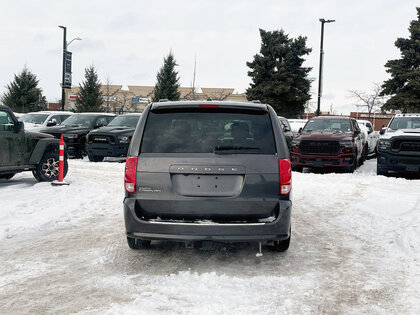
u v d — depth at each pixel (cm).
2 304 368
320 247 547
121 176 1198
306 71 4756
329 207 805
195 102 463
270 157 436
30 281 422
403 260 495
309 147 1325
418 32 3738
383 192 949
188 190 431
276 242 514
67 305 365
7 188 945
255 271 452
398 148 1195
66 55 3509
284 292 394
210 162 429
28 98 5009
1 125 909
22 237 589
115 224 664
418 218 682
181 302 366
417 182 1120
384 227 643
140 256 500
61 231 622
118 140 1538
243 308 355
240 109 451
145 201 436
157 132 447
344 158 1296
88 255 506
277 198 433
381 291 400
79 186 988
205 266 466
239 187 431
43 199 830
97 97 5131
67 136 1691
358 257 507
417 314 351
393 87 3897
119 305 360
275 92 4538
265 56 4700
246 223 424
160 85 5338
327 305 368
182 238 426
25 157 963
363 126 1831
